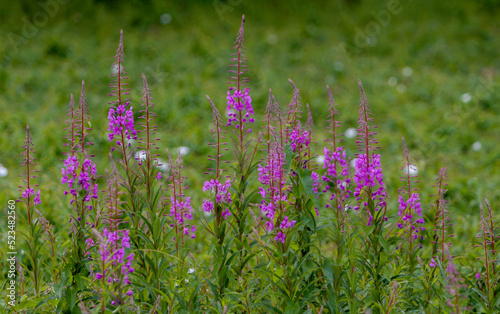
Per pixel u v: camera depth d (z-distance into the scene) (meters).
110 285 3.86
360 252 4.20
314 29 17.08
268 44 15.92
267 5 18.20
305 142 4.40
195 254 6.30
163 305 4.18
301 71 14.43
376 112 12.06
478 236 4.28
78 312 4.09
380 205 4.24
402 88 13.32
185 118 11.10
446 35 17.02
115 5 17.55
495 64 15.30
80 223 4.27
